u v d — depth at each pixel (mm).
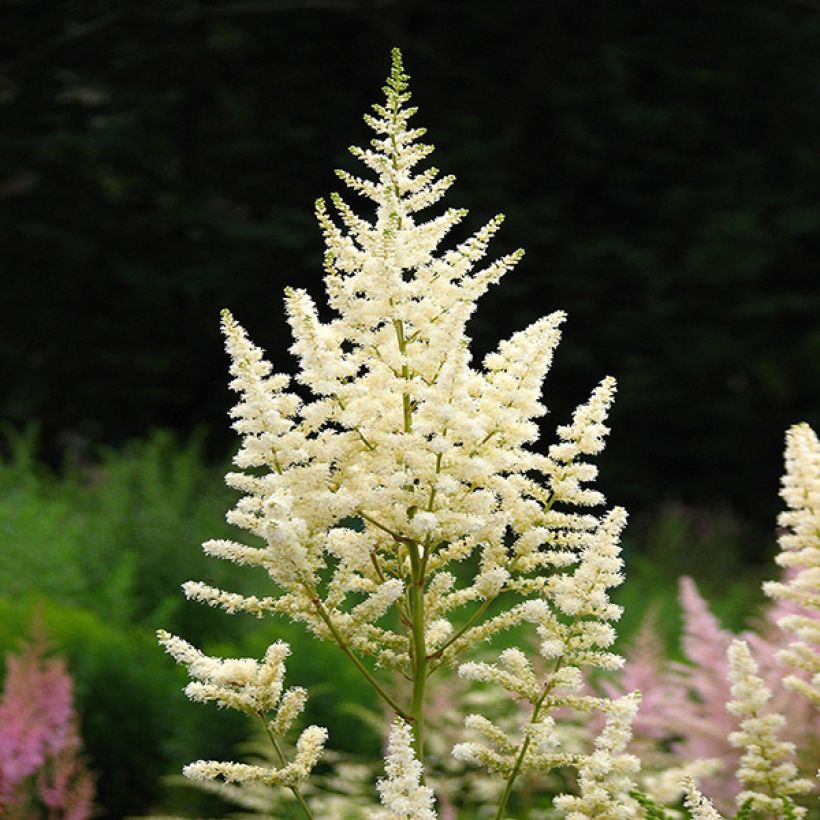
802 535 3277
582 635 3078
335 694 6703
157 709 6953
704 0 19188
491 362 3297
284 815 5602
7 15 19375
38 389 18266
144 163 18688
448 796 5590
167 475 12500
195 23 19453
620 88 18328
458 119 18562
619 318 17844
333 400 3189
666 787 3889
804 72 19094
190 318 18750
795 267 18734
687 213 18203
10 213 18438
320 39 19578
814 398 18391
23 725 5211
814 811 4379
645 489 18203
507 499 3225
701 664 5062
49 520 9711
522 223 17625
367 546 3088
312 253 17812
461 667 3113
